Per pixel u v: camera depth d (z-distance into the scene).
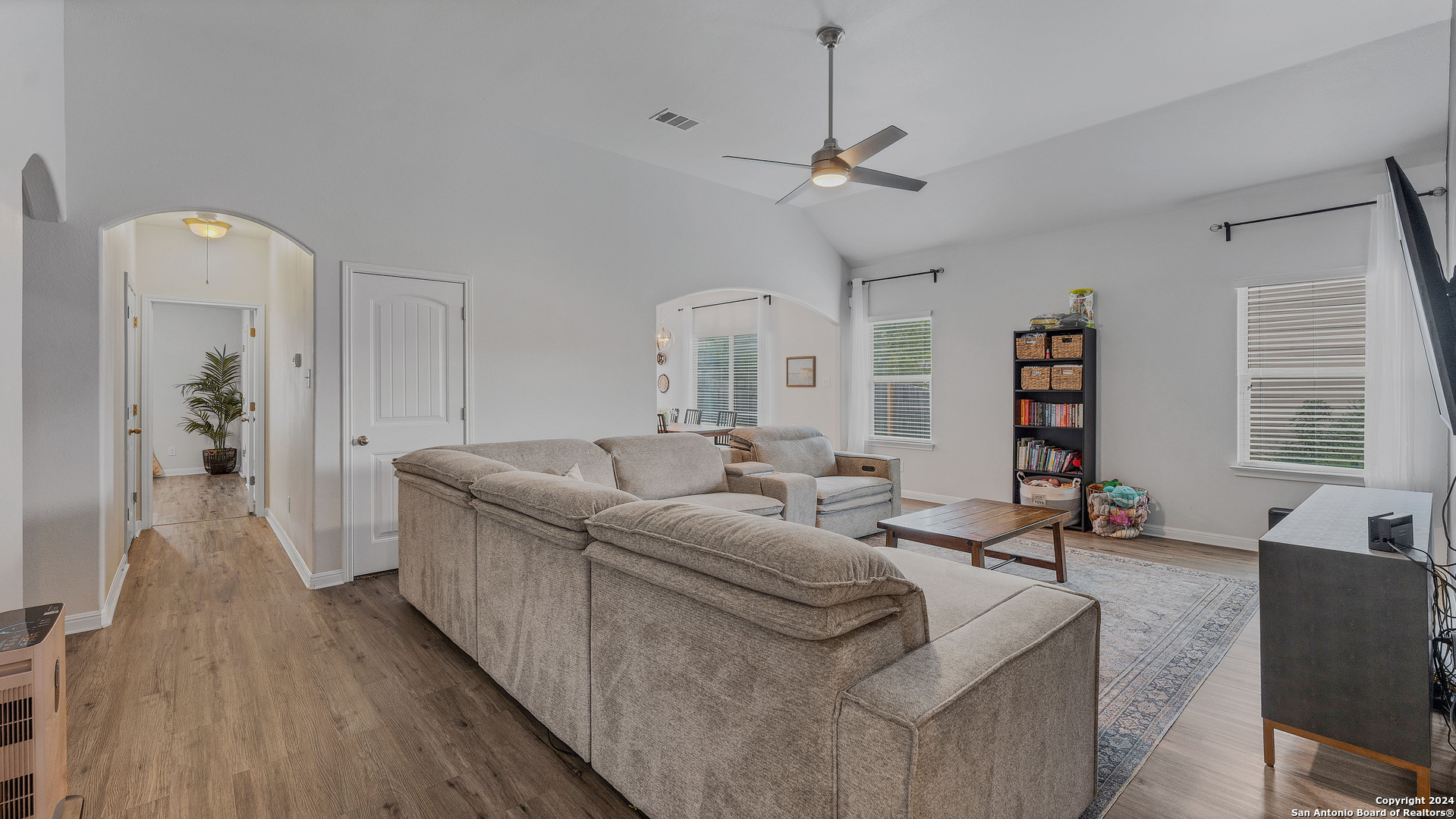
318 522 3.65
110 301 3.44
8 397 1.68
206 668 2.57
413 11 3.03
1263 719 1.90
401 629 2.99
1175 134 4.15
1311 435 4.30
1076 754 1.59
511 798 1.77
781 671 1.25
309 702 2.30
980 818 1.22
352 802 1.75
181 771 1.88
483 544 2.37
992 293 5.88
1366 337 3.94
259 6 3.00
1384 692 1.69
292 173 3.51
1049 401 5.50
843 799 1.15
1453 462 2.87
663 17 3.04
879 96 3.82
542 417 4.53
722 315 9.42
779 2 2.91
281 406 4.86
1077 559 4.26
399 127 3.88
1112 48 3.26
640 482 3.96
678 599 1.48
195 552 4.41
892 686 1.17
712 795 1.41
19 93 2.05
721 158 5.00
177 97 3.16
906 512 5.97
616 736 1.70
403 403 3.93
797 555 1.22
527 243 4.43
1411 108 3.52
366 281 3.78
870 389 6.98
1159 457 4.90
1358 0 2.84
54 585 2.91
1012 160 4.83
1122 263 5.08
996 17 2.99
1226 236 4.55
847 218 6.27
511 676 2.21
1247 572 3.96
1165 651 2.77
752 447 4.97
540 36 3.24
